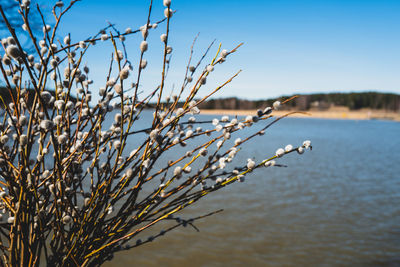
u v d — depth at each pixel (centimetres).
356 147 2975
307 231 924
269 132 4534
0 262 120
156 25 121
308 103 13300
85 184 641
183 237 862
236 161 1931
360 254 792
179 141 129
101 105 119
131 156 126
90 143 136
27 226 115
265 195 1254
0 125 121
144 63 113
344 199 1231
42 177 131
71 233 128
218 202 1157
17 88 122
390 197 1263
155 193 137
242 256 776
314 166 1909
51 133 94
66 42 126
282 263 751
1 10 76
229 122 126
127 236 130
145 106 136
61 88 130
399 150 2786
